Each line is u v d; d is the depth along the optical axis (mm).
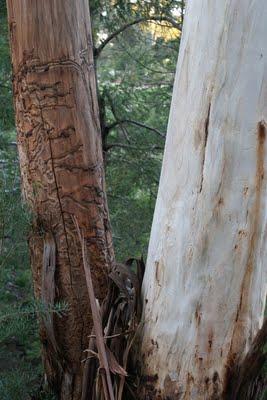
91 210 3576
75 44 3420
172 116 2906
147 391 3000
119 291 3223
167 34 7422
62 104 3445
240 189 2723
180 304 2879
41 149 3514
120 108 7223
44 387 3945
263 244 2816
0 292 4023
